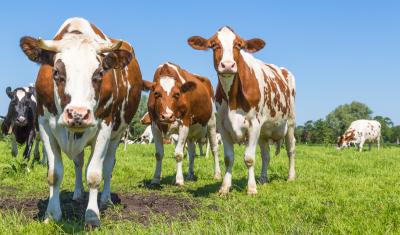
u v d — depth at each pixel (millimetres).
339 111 122938
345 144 34406
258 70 9516
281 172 13219
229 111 9016
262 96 9328
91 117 5332
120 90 7000
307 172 13141
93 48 5742
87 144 6477
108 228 6008
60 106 5551
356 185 10484
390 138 126438
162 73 10961
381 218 6324
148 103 10984
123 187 10359
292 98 11430
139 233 5551
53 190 6262
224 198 8680
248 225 5875
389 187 10273
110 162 7781
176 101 10555
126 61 5965
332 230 5883
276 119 10258
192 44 9016
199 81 12109
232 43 8547
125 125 7824
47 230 5609
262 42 9086
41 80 6004
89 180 6199
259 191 9422
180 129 10961
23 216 6535
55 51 5711
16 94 13883
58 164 6246
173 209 7488
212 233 5496
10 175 11188
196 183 11328
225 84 8828
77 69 5480
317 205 7371
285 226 5762
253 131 9164
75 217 6668
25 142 14562
